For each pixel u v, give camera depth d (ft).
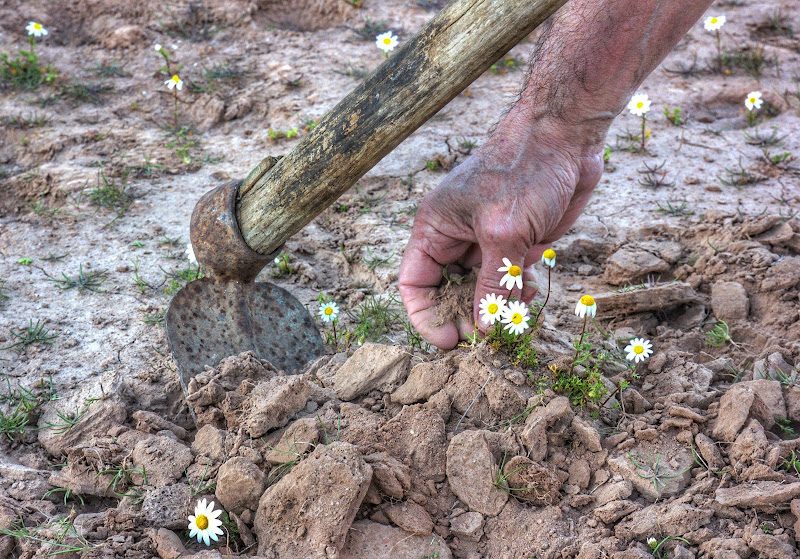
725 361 3.19
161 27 5.82
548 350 3.02
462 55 2.66
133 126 4.86
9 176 4.44
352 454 2.63
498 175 2.87
